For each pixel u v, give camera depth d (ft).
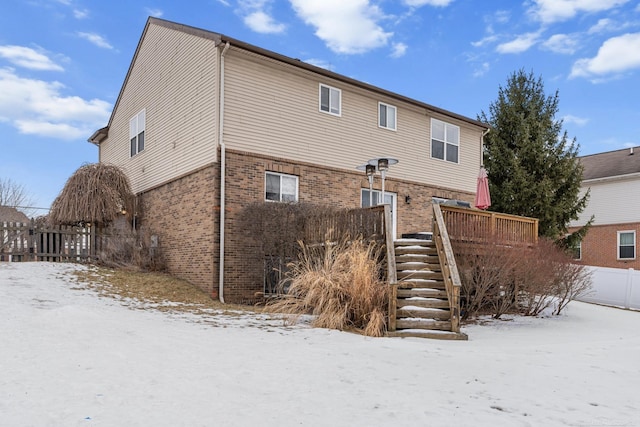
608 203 84.53
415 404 13.09
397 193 55.93
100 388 13.61
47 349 17.90
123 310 30.30
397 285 28.89
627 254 81.30
